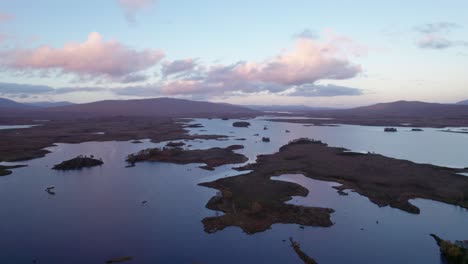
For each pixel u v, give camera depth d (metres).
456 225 37.12
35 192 49.81
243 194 47.03
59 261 29.69
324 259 29.86
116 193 49.16
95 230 35.97
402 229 36.06
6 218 39.50
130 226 36.94
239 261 29.53
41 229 36.28
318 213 39.62
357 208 42.16
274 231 35.41
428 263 29.31
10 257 30.41
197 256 30.45
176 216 39.75
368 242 33.06
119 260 29.72
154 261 29.59
